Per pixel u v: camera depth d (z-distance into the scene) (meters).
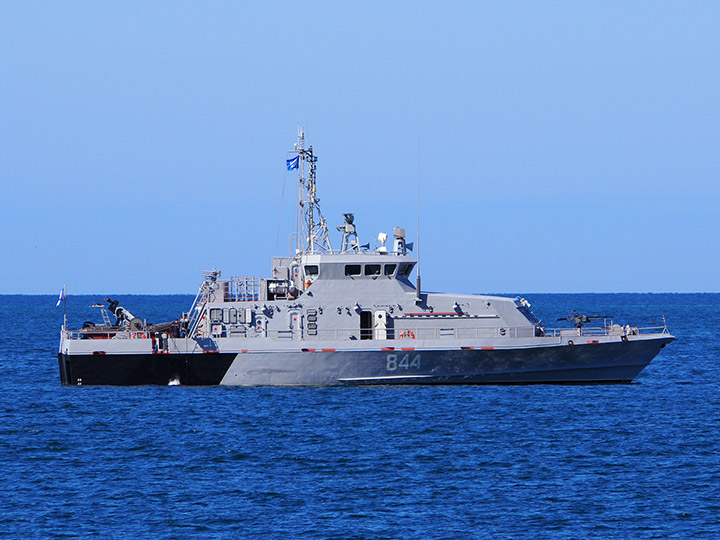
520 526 129.12
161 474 153.88
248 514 133.75
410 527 128.62
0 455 167.38
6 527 128.50
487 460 161.38
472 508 136.38
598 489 145.25
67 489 145.75
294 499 140.38
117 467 158.25
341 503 138.50
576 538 124.75
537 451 167.38
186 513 134.25
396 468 156.50
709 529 127.81
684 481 149.38
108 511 135.12
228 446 171.00
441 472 154.25
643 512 134.62
